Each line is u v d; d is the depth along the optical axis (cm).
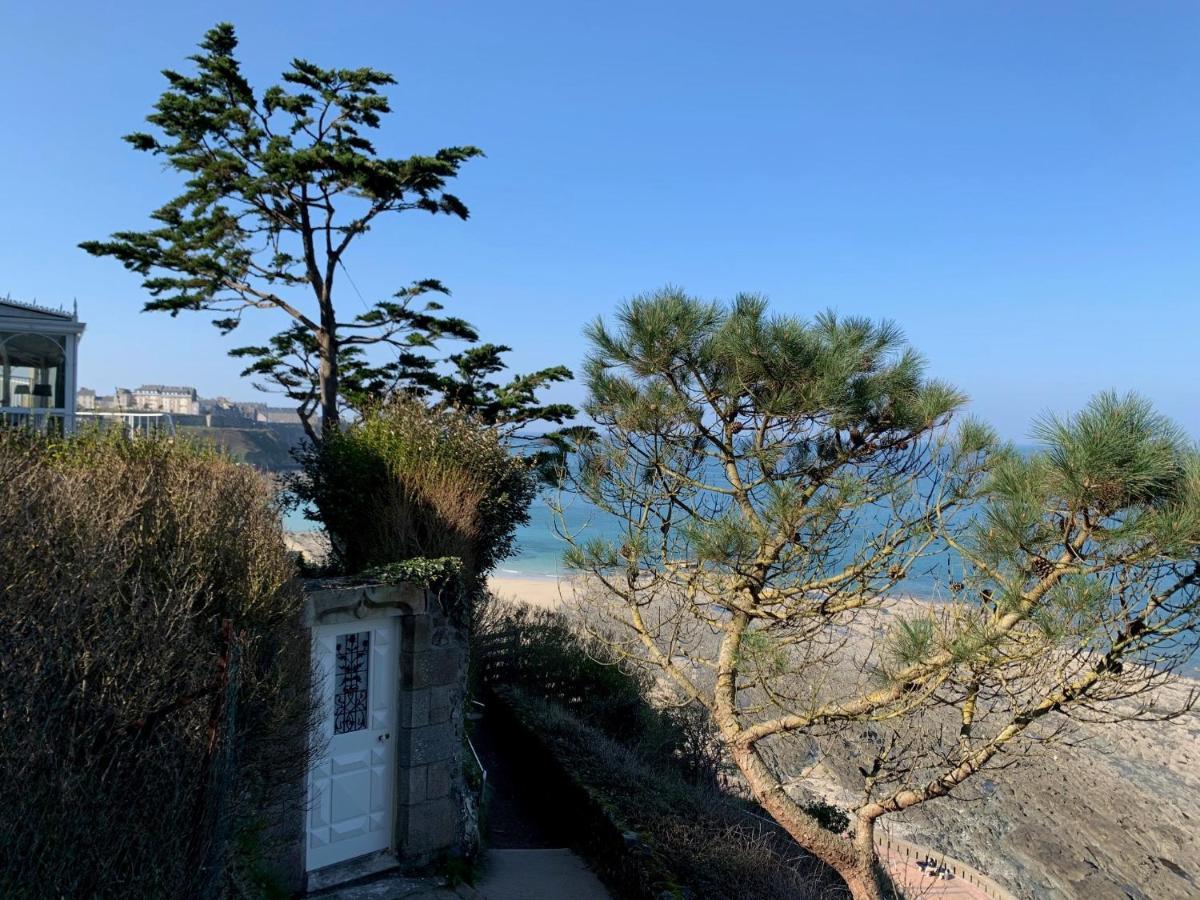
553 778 981
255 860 580
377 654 701
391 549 1031
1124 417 566
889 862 1541
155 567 560
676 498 853
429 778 722
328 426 1250
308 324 1888
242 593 591
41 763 356
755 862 839
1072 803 1984
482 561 1211
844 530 795
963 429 735
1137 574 611
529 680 1430
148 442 924
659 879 711
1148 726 2403
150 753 400
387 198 1780
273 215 1828
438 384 2123
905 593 835
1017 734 738
